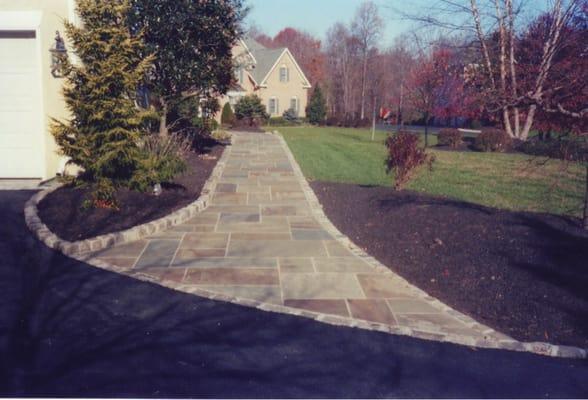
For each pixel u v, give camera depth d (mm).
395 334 4379
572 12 5812
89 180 8320
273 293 5227
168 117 16078
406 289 5402
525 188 11648
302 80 43969
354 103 49969
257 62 44156
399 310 4867
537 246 6379
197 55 13484
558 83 5898
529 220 7637
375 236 7238
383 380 3645
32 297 4914
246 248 6703
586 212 7211
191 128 16375
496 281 5492
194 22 12969
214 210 8727
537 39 6461
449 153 20281
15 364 3705
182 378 3580
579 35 5746
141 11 12484
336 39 55031
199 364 3777
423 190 11016
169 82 13469
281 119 38969
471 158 18344
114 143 7719
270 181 11758
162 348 4000
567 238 6684
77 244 6227
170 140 11008
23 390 3375
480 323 4625
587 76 5680
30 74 9594
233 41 14461
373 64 47750
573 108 6164
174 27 12719
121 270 5742
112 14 8023
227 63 14367
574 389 3598
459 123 36531
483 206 8922
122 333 4238
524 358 4039
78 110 7684
